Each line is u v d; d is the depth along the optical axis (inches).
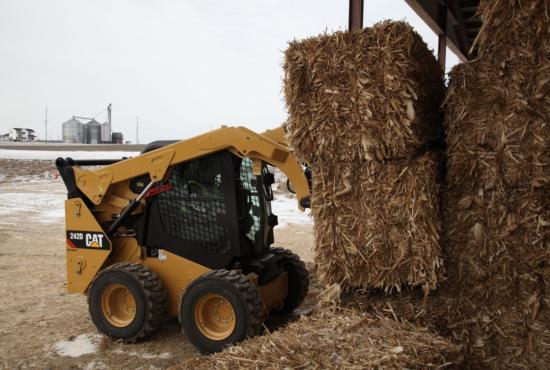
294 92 117.3
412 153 108.3
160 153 159.9
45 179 786.2
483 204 106.7
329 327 109.7
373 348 98.7
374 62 108.7
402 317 115.0
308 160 119.6
